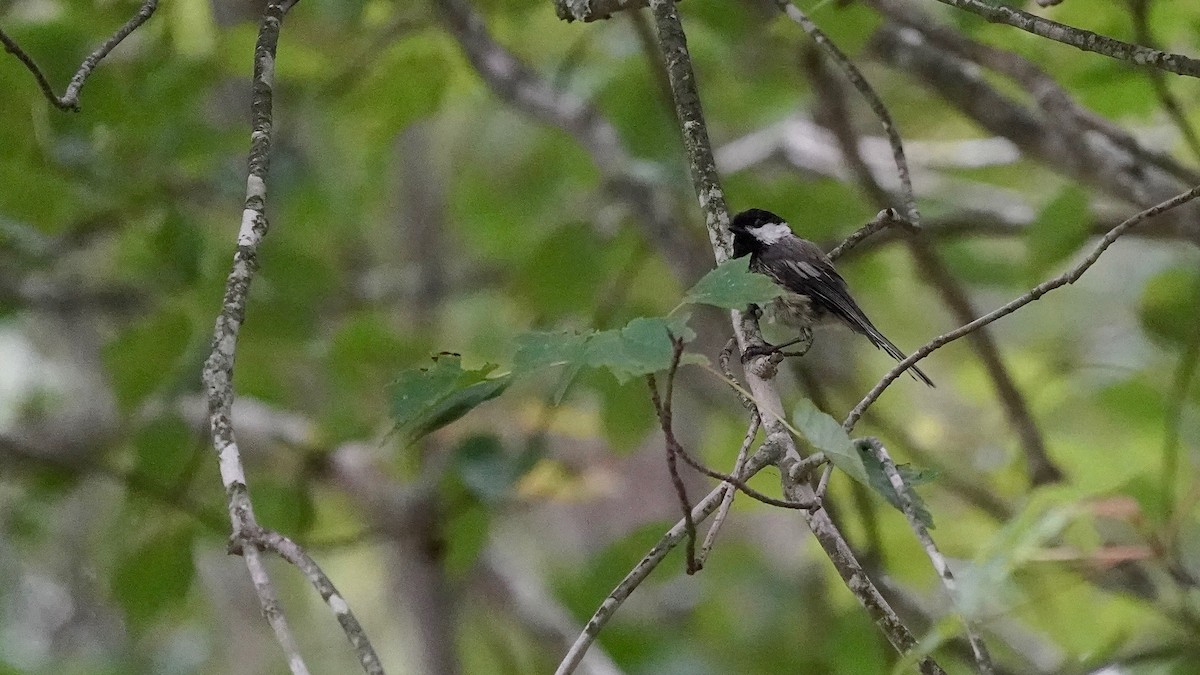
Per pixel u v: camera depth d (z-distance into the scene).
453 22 9.98
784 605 12.18
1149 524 6.30
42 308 11.56
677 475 4.36
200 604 13.32
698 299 4.57
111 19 8.99
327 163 12.20
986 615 7.59
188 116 9.73
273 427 11.35
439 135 14.88
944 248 12.14
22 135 8.85
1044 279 8.87
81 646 14.07
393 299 13.96
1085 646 8.81
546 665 11.73
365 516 11.37
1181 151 11.58
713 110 11.70
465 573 10.84
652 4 6.63
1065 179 11.17
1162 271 9.91
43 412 13.13
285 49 9.68
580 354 4.38
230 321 5.00
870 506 9.13
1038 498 5.20
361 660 3.97
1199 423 9.53
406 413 5.09
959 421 13.22
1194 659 6.58
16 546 13.44
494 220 13.27
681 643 11.51
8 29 8.68
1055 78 9.77
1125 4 8.48
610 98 11.20
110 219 10.04
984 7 5.79
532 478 9.95
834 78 10.55
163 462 9.77
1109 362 11.07
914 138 13.63
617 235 11.88
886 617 4.68
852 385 12.36
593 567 9.93
